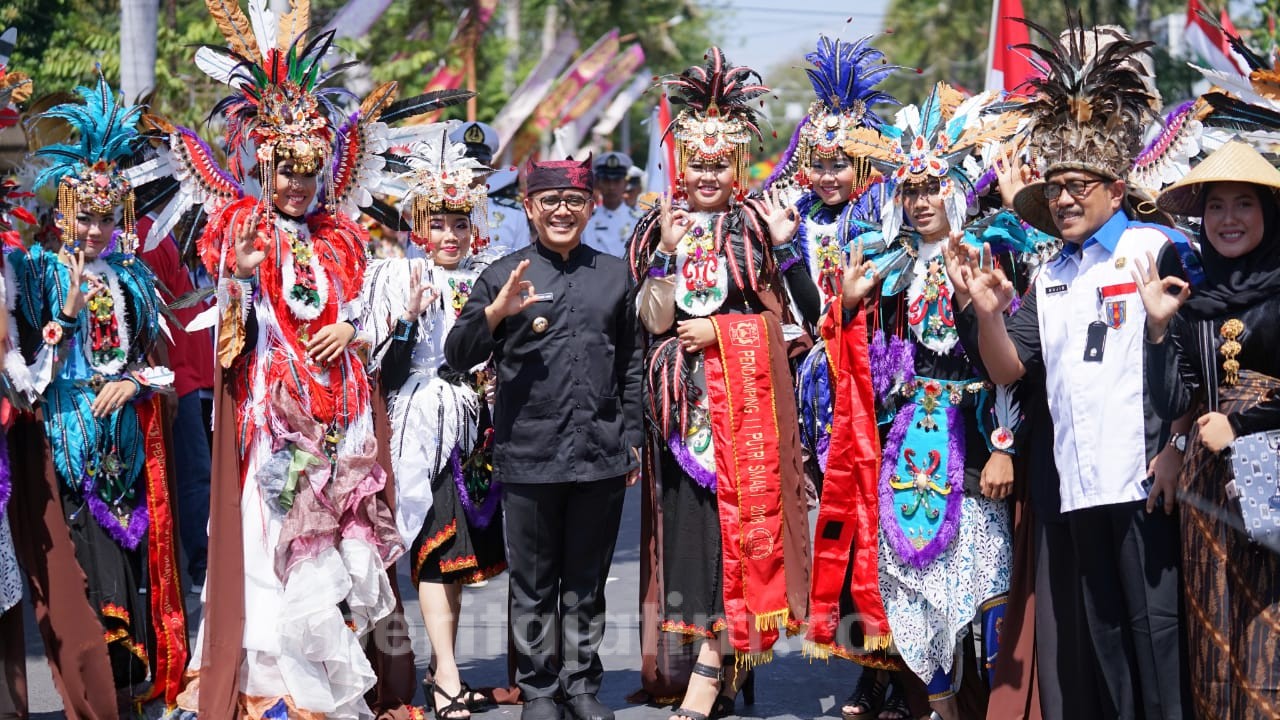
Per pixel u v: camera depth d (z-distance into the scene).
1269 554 4.11
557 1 26.73
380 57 18.86
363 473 5.07
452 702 5.57
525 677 5.36
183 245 5.42
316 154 5.04
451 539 5.65
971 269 4.61
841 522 5.27
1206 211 4.23
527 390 5.27
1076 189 4.50
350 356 5.18
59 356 5.09
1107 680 4.52
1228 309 4.18
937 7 41.22
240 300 4.93
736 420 5.36
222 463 4.98
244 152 5.14
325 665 4.97
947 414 5.07
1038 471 4.76
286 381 4.97
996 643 5.07
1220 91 4.60
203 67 5.07
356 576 5.00
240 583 4.93
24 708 5.06
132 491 5.32
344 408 5.11
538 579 5.33
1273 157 4.50
